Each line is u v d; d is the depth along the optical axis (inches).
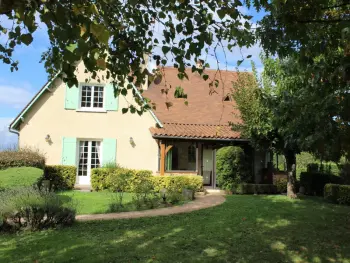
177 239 275.1
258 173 727.1
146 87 818.2
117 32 160.2
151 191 514.9
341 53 214.2
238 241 274.1
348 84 175.0
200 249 250.4
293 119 220.8
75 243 259.9
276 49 183.0
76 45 93.2
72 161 684.7
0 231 293.7
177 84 852.6
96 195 551.5
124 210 414.3
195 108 781.9
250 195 613.6
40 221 304.7
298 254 247.3
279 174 666.8
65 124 688.4
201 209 428.8
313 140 183.2
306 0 175.2
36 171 487.2
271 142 572.4
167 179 626.5
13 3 92.0
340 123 177.3
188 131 674.2
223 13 139.0
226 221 350.0
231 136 673.0
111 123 700.0
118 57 166.6
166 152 668.1
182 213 397.4
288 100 213.5
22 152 590.2
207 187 701.3
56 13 89.8
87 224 329.7
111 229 308.5
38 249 244.4
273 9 171.3
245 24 151.5
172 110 761.0
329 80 186.1
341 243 277.3
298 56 193.2
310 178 655.8
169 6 154.4
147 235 286.8
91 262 217.0
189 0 149.9
